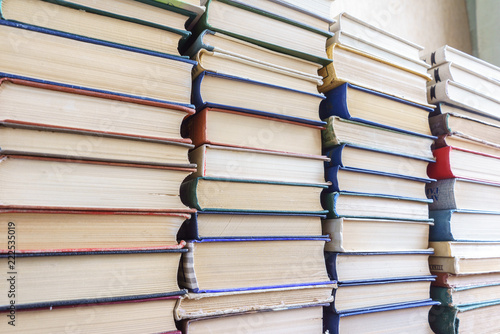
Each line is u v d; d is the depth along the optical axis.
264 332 0.60
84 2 0.52
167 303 0.53
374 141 0.76
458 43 1.36
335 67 0.73
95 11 0.52
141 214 0.51
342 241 0.68
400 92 0.81
